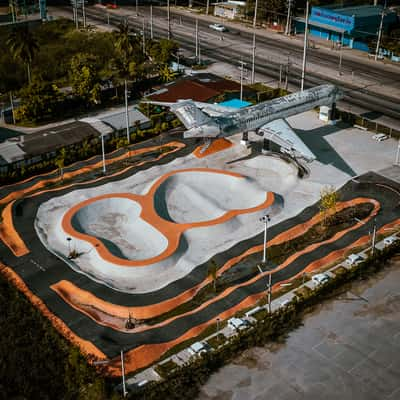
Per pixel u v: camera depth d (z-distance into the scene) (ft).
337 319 203.51
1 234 253.44
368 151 333.21
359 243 245.45
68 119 382.63
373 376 179.32
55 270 228.63
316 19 575.79
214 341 192.03
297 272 226.79
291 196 286.87
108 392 170.91
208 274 221.05
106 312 207.62
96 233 253.85
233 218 257.96
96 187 291.99
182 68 473.26
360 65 497.87
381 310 207.72
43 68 467.52
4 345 189.06
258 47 550.36
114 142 338.54
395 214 267.18
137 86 431.43
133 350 186.19
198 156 325.01
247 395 172.35
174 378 174.70
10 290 217.36
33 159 313.12
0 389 172.35
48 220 263.90
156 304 208.95
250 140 344.90
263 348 190.29
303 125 369.30
